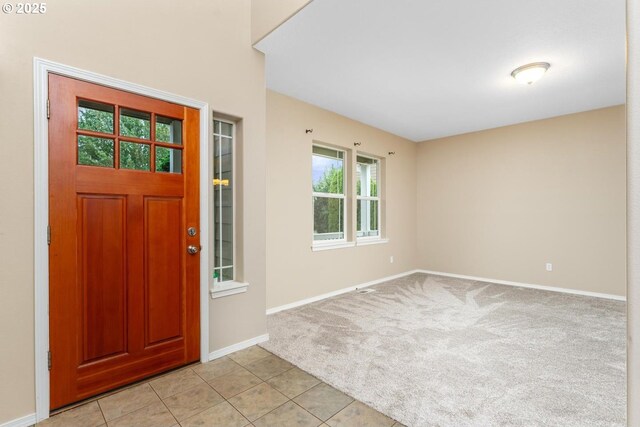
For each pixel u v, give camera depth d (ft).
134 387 6.84
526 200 16.05
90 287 6.38
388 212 18.04
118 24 6.75
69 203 6.12
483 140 17.53
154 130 7.27
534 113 14.73
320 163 14.75
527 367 7.69
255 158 9.23
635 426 2.07
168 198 7.47
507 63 9.98
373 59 9.78
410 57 9.64
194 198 7.89
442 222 19.13
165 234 7.41
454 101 13.23
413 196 19.99
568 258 14.84
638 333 2.06
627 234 2.14
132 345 6.93
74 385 6.17
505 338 9.43
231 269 9.20
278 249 12.35
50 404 5.90
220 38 8.47
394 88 11.89
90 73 6.35
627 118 2.15
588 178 14.35
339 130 14.94
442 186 19.15
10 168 5.52
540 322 10.78
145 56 7.12
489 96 12.66
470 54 9.45
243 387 6.88
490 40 8.68
